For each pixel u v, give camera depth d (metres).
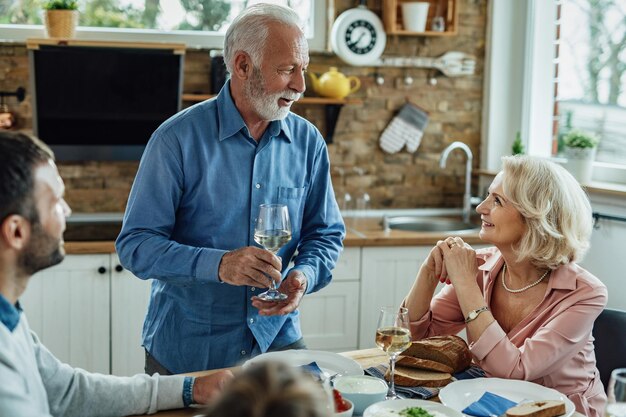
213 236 2.09
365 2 3.82
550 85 3.85
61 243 1.32
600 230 3.21
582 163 3.35
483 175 3.99
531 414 1.51
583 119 3.62
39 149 1.26
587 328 1.88
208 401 1.59
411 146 3.99
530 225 1.91
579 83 3.64
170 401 1.59
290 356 1.84
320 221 2.27
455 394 1.66
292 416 0.61
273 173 2.15
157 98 3.54
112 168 3.71
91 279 3.21
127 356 3.28
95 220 3.61
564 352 1.85
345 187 3.96
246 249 1.86
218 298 2.06
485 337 1.86
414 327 2.14
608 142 3.46
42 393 1.38
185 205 2.08
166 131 2.04
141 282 3.25
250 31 2.00
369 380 1.65
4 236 1.22
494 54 3.96
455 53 3.97
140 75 3.47
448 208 4.06
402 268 3.45
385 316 1.61
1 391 1.18
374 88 3.94
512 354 1.83
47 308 3.19
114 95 3.49
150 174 2.02
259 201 2.13
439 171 4.04
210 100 2.12
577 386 1.91
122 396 1.57
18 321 1.32
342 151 3.95
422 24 3.80
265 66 1.99
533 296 1.99
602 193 3.18
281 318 2.15
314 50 3.82
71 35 3.42
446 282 2.23
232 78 2.07
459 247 2.05
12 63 3.55
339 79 3.70
